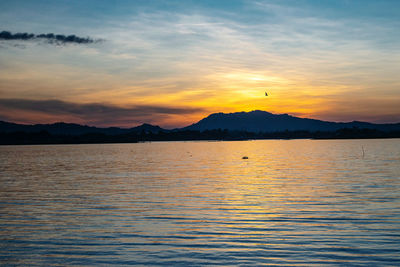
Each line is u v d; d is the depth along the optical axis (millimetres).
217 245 14445
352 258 12875
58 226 17406
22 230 16750
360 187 28453
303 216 18891
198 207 21516
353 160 62344
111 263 12711
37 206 22172
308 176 37219
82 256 13398
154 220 18453
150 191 27812
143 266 12406
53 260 13055
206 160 71438
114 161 70312
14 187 30797
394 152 90312
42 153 120000
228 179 35656
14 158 86250
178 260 12891
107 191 27984
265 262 12625
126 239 15328
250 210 20531
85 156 94938
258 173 41688
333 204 21828
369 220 17844
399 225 16875
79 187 30500
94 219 18750
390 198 23484
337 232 15922
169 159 76688
